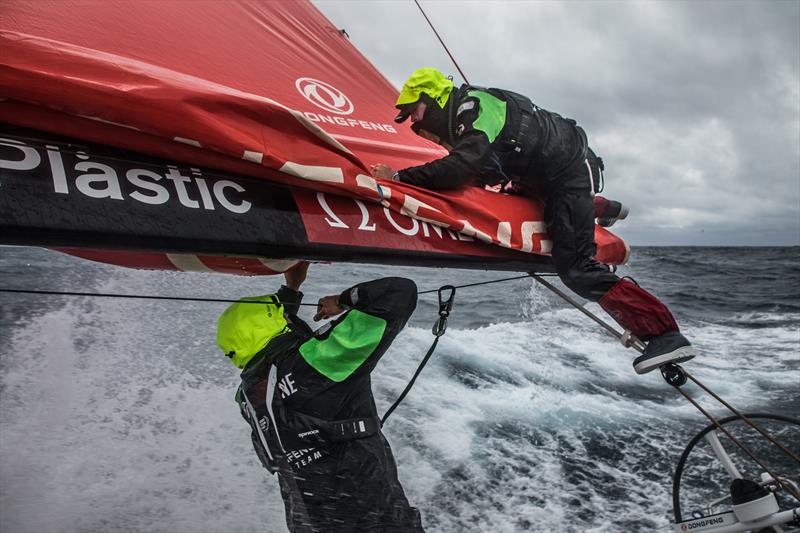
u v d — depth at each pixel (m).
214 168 1.81
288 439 2.43
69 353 4.02
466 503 3.43
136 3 2.65
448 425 4.35
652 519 3.34
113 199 1.57
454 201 2.38
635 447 4.26
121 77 1.65
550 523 3.27
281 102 2.92
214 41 2.88
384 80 3.50
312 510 2.43
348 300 2.42
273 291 6.08
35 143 1.56
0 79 1.48
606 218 3.37
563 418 4.70
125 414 3.51
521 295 10.35
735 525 2.75
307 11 3.27
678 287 15.20
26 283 5.02
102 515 2.76
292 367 2.43
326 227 1.94
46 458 3.05
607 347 6.93
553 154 2.61
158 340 4.42
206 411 3.73
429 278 11.86
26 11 2.26
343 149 1.99
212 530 2.82
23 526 2.58
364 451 2.46
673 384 2.56
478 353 6.14
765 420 4.75
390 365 5.41
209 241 1.68
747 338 8.09
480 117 2.49
